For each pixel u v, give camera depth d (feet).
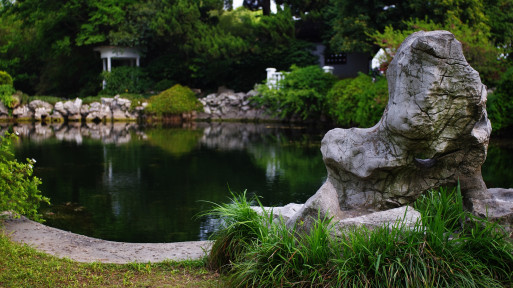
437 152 13.38
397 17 66.08
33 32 103.55
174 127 70.44
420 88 12.44
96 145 49.67
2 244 15.16
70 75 99.71
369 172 14.26
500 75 49.26
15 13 99.60
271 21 87.30
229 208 14.71
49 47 99.91
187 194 28.04
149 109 80.07
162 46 98.84
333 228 12.35
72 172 34.88
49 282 12.80
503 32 60.39
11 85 79.51
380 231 11.61
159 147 48.39
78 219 23.03
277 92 73.26
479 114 12.92
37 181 20.72
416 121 12.63
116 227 21.75
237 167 36.81
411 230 11.93
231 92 88.84
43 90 102.37
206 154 43.60
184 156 42.45
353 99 58.13
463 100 12.59
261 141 53.21
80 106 79.87
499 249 11.78
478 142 13.58
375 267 10.84
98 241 17.43
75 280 13.08
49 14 95.76
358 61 92.48
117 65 104.94
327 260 11.61
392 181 14.65
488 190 15.31
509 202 13.47
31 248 15.37
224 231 14.40
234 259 13.69
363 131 14.74
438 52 12.18
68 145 49.55
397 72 13.00
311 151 45.16
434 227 11.82
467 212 13.28
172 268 14.23
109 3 92.53
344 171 15.07
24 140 53.42
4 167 19.13
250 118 80.89
